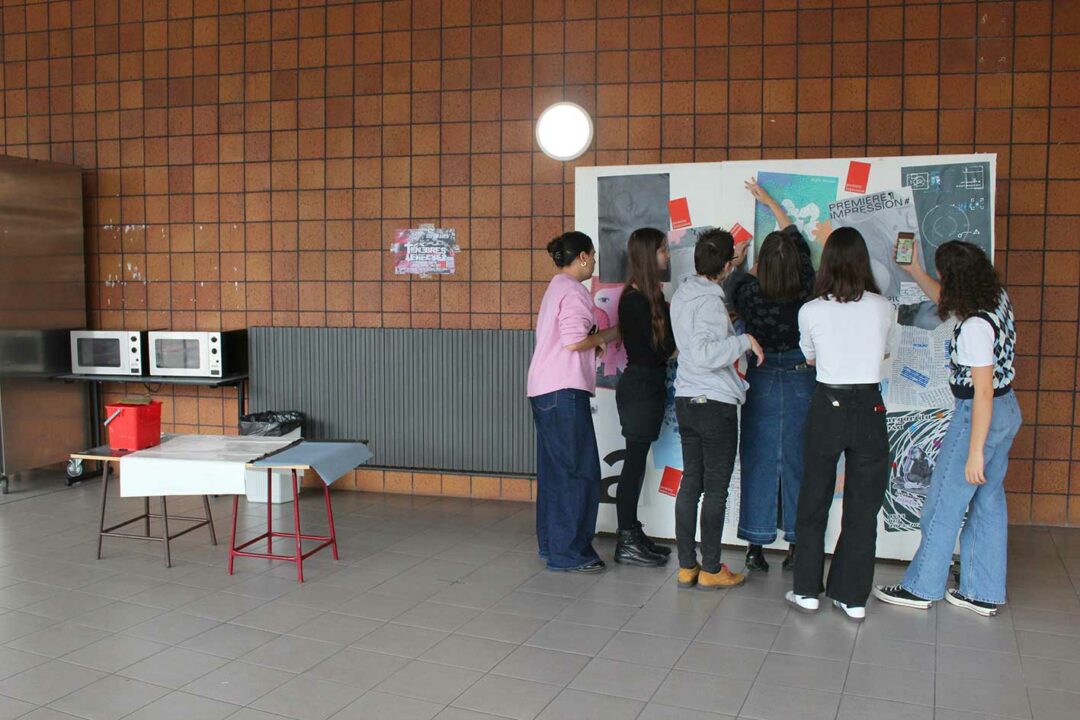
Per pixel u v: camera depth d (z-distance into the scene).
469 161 5.34
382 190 5.50
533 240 5.27
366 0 5.44
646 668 3.09
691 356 3.70
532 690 2.92
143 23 5.91
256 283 5.81
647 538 4.32
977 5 4.62
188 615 3.61
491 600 3.77
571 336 3.96
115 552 4.46
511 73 5.23
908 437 4.09
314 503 5.39
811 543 3.57
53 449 5.92
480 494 5.48
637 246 4.02
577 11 5.11
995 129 4.64
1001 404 3.45
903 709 2.78
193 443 4.39
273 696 2.89
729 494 4.46
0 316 5.54
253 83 5.70
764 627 3.45
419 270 5.47
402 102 5.42
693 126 4.98
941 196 4.06
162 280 6.02
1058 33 4.55
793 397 3.96
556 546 4.11
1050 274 4.64
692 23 4.94
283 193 5.70
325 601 3.76
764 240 4.01
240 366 5.83
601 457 4.59
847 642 3.30
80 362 5.84
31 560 4.33
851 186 4.15
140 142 5.98
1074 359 4.65
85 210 6.16
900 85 4.72
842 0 4.75
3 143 6.30
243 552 4.20
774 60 4.85
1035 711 2.76
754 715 2.74
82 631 3.44
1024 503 4.76
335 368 5.61
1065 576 4.01
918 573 3.63
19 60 6.21
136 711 2.80
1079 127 4.56
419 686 2.96
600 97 5.10
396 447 5.55
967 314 3.40
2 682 3.00
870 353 3.40
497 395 5.34
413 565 4.24
